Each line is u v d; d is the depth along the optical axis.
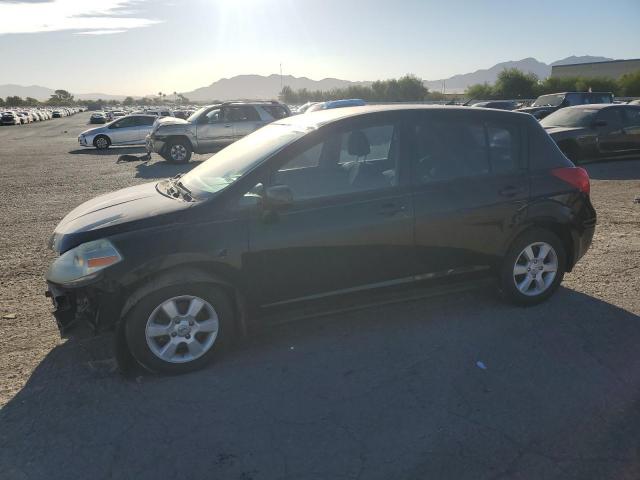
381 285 4.04
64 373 3.63
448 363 3.66
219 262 3.53
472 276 4.34
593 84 54.47
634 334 4.02
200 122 16.61
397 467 2.65
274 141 4.07
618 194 9.37
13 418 3.12
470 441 2.83
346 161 4.08
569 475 2.57
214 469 2.66
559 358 3.69
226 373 3.59
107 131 23.36
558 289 4.92
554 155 4.58
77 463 2.73
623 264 5.61
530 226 4.41
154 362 3.50
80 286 3.35
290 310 3.85
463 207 4.13
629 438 2.83
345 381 3.46
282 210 3.68
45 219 8.55
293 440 2.88
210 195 3.68
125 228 3.47
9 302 4.94
